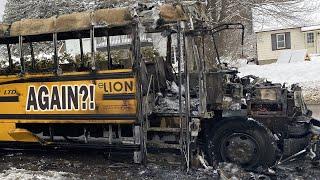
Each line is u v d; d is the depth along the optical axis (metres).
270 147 7.48
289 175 7.31
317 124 8.28
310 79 18.97
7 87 8.57
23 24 8.30
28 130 8.66
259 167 7.55
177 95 8.98
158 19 7.54
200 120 7.86
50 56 10.09
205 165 7.78
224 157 7.76
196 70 7.91
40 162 8.76
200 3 8.35
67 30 7.95
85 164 8.50
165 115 7.92
